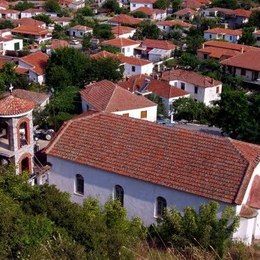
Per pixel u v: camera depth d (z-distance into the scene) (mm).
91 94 68562
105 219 25391
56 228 20438
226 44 117938
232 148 36125
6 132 39812
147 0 179375
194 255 18484
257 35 131750
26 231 19484
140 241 22672
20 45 126312
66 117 67250
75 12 173000
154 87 85125
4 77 88625
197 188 34375
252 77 101688
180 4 179750
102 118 41094
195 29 139750
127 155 37781
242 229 34000
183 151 36812
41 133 63156
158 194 35938
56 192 24734
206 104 87125
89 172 38625
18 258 18031
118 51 117750
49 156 40188
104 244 19766
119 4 183125
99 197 38688
